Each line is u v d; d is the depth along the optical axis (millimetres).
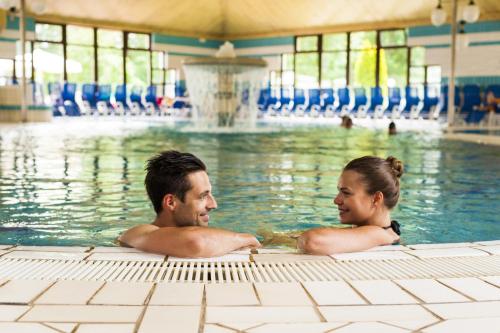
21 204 3506
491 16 16156
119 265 1995
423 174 5145
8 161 5852
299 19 19625
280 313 1523
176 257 2109
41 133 10180
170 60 20812
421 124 14406
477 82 16672
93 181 4457
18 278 1815
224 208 3467
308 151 7250
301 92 19109
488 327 1439
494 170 5434
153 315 1497
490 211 3420
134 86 19078
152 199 2418
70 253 2148
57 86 17203
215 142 8531
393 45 18250
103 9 18531
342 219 2508
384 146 8078
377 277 1873
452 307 1583
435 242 2691
